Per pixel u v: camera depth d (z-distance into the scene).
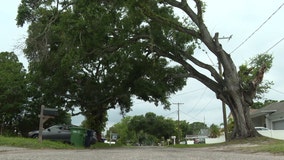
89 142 26.97
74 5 25.78
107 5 25.34
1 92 40.09
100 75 34.88
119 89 34.09
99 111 39.16
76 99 36.94
